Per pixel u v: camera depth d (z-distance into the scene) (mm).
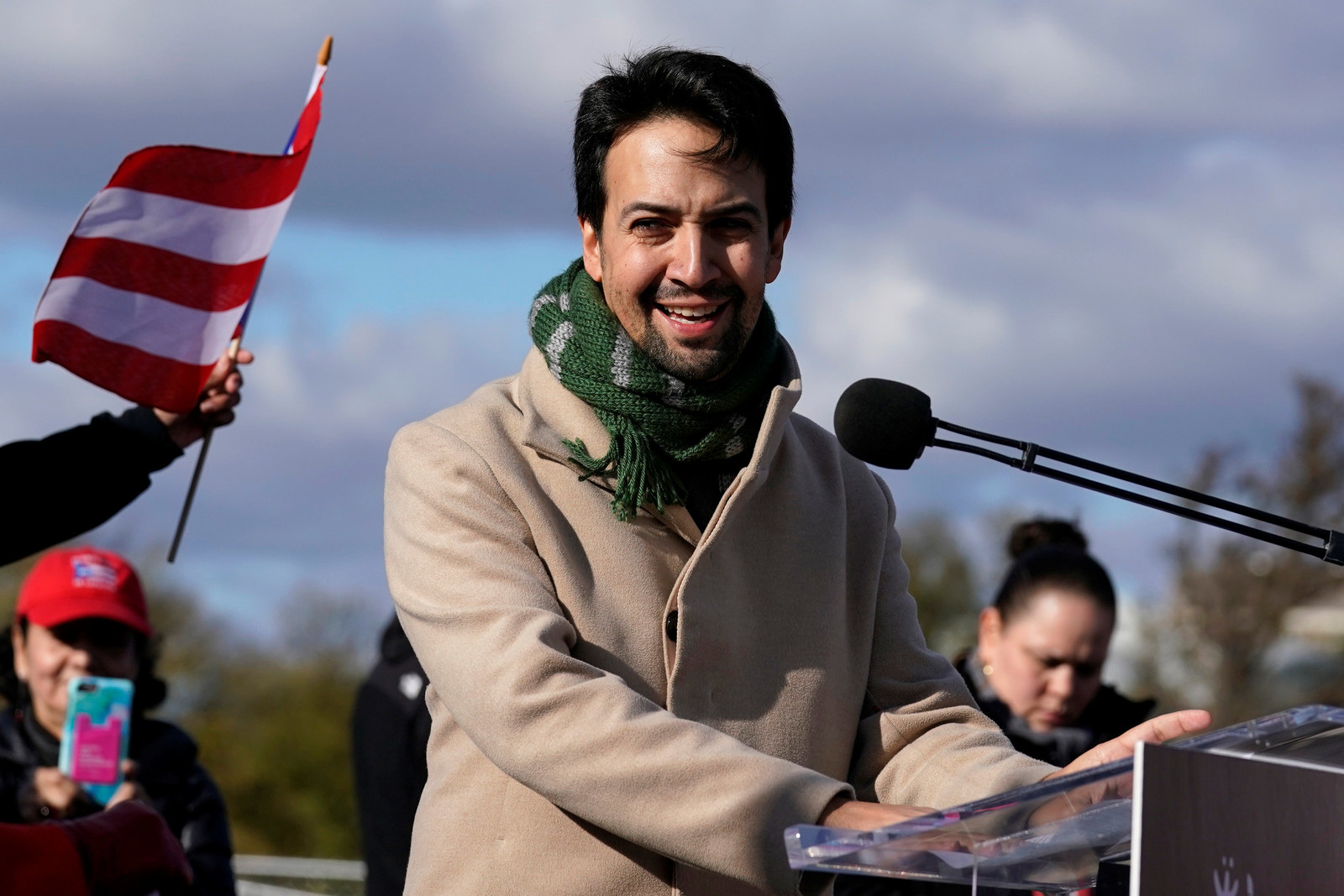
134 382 5379
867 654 5070
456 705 4355
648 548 4781
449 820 4609
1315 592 57125
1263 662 57938
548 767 4152
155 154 5398
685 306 4672
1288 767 3408
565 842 4477
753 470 4648
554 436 4812
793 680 4812
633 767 4070
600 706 4160
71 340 5355
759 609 4852
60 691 7379
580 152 4867
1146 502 4816
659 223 4668
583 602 4629
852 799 4020
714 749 4070
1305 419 57250
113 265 5410
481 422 4863
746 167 4684
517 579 4500
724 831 3973
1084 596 8461
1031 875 3828
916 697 5043
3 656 7578
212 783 7977
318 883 10844
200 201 5434
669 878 4492
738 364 4859
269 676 68312
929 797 4668
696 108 4637
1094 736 8531
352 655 69625
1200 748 3197
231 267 5461
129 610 7629
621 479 4707
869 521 5223
